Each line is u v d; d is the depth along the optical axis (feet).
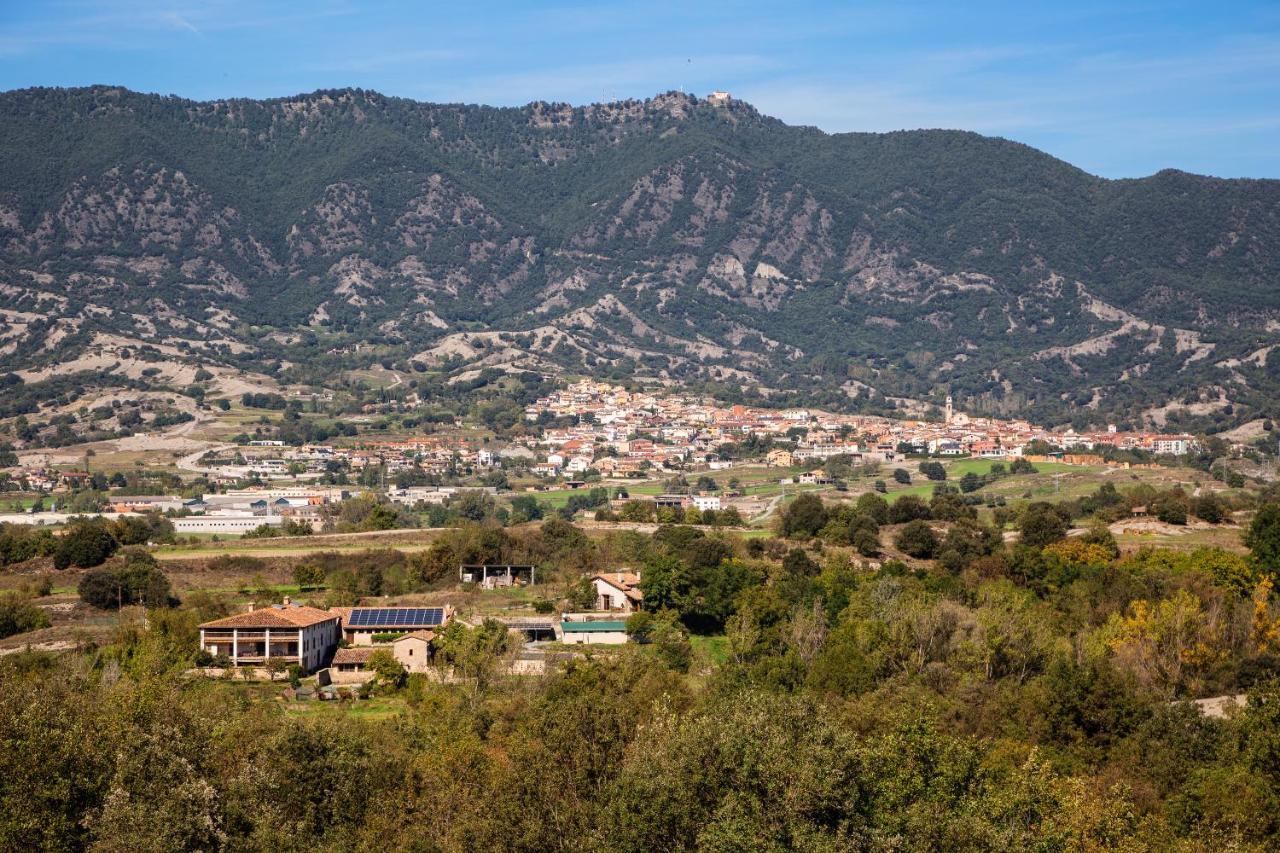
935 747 255.91
